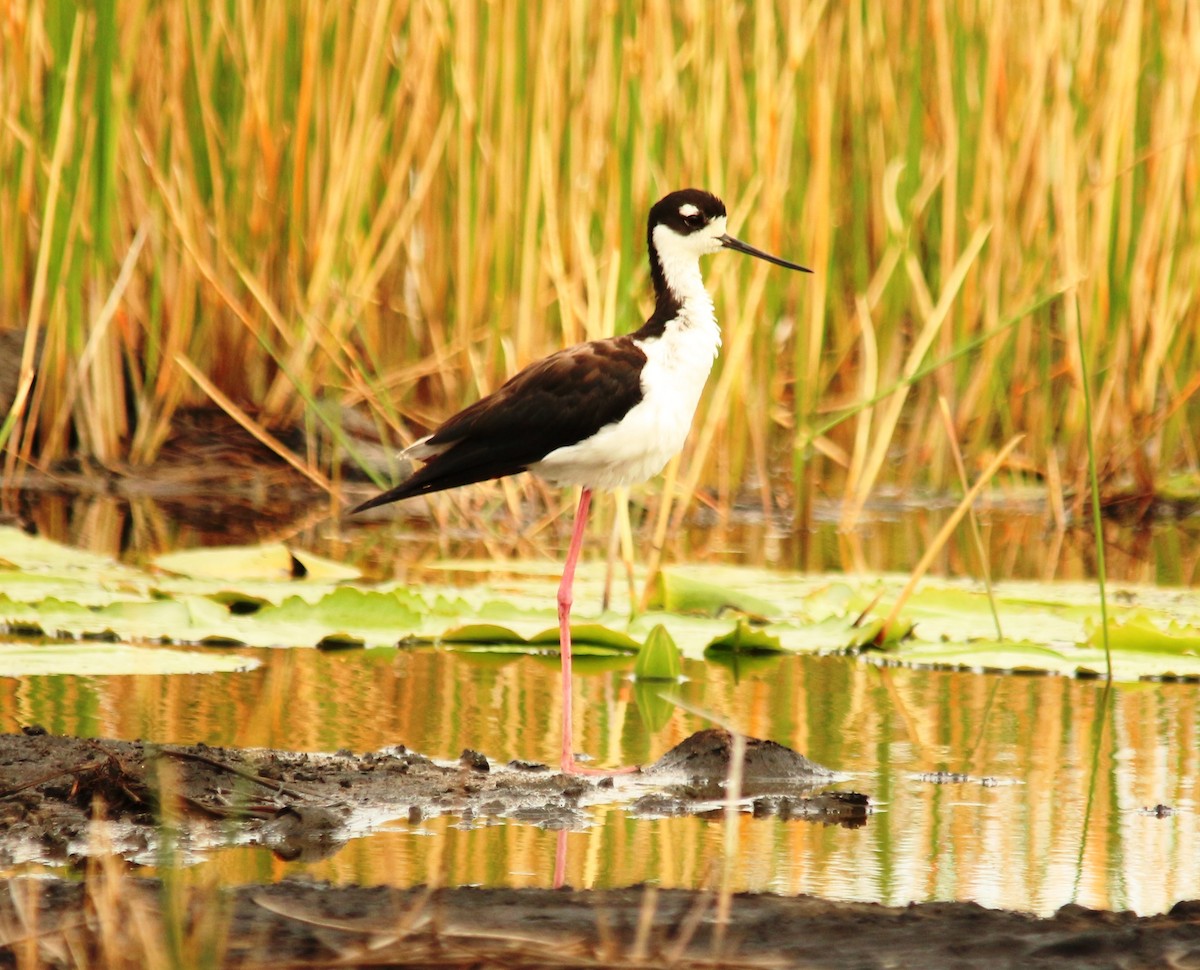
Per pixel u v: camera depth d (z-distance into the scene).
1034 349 16.14
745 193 14.27
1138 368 15.26
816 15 14.41
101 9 13.64
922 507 15.55
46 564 11.49
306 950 4.70
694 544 13.35
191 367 14.80
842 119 16.23
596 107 14.14
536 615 10.52
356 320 14.66
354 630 10.09
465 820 6.43
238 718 7.88
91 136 14.27
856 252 16.00
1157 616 10.45
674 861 5.90
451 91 14.70
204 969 4.36
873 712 8.37
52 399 15.01
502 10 14.27
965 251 15.14
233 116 14.96
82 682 8.60
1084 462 14.97
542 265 14.19
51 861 5.72
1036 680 9.21
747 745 7.28
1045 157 14.92
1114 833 6.31
